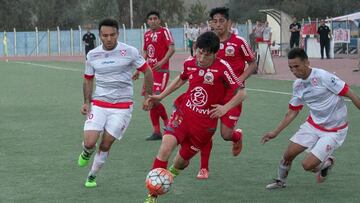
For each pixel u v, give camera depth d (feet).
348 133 55.11
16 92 98.32
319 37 174.09
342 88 33.76
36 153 47.88
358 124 59.93
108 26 36.35
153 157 46.06
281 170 36.11
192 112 31.78
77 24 353.51
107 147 36.81
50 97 90.22
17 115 70.59
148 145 51.13
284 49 199.00
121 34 276.00
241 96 31.78
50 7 346.54
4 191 36.09
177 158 33.01
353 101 34.04
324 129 34.55
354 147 48.83
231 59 40.50
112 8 359.25
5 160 45.24
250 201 33.73
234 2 341.62
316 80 33.94
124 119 37.01
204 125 31.78
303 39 188.65
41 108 77.05
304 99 34.63
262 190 36.19
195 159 44.91
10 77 131.44
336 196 34.63
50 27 346.74
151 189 30.04
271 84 103.60
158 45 54.19
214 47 31.22
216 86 31.60
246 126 60.13
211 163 43.78
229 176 39.83
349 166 42.22
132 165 43.24
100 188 36.73
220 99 32.01
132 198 34.42
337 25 195.62
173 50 53.93
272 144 50.75
